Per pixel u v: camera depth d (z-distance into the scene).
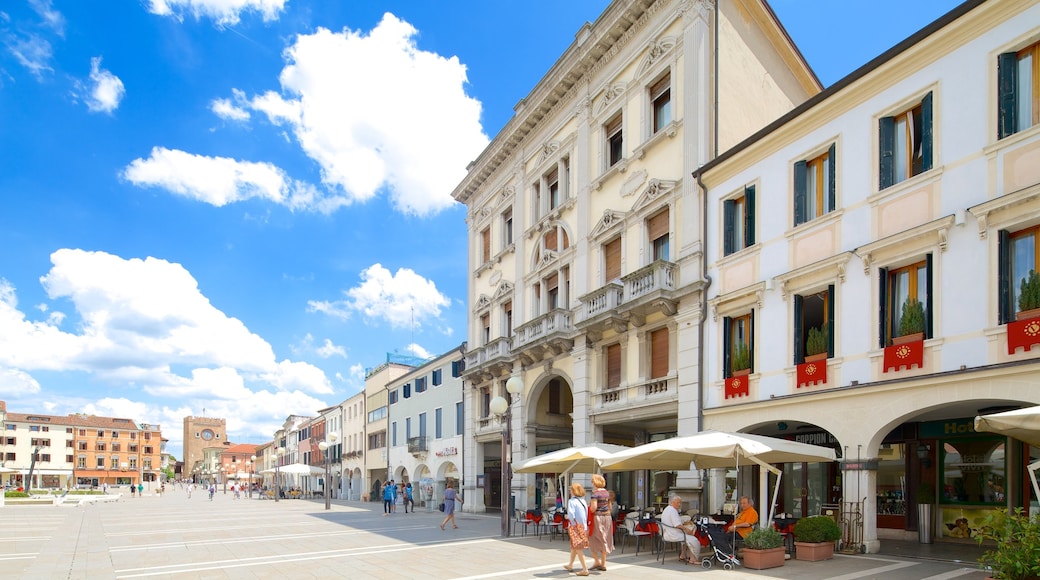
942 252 12.75
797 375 15.45
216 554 15.52
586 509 12.06
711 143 19.81
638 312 20.69
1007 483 14.09
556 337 24.67
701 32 20.22
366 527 23.25
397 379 47.59
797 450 13.10
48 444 116.75
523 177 30.56
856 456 13.81
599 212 24.64
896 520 16.36
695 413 18.36
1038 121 11.72
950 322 12.48
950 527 15.22
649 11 22.39
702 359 18.48
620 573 11.95
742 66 21.48
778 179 16.83
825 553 12.71
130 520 28.20
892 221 13.90
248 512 34.50
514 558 14.20
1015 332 11.38
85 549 16.78
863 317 14.16
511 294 30.78
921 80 13.60
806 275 15.62
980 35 12.60
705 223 19.05
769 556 11.91
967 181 12.55
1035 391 10.95
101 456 123.12
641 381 20.91
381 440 50.94
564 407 29.56
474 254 35.66
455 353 37.06
